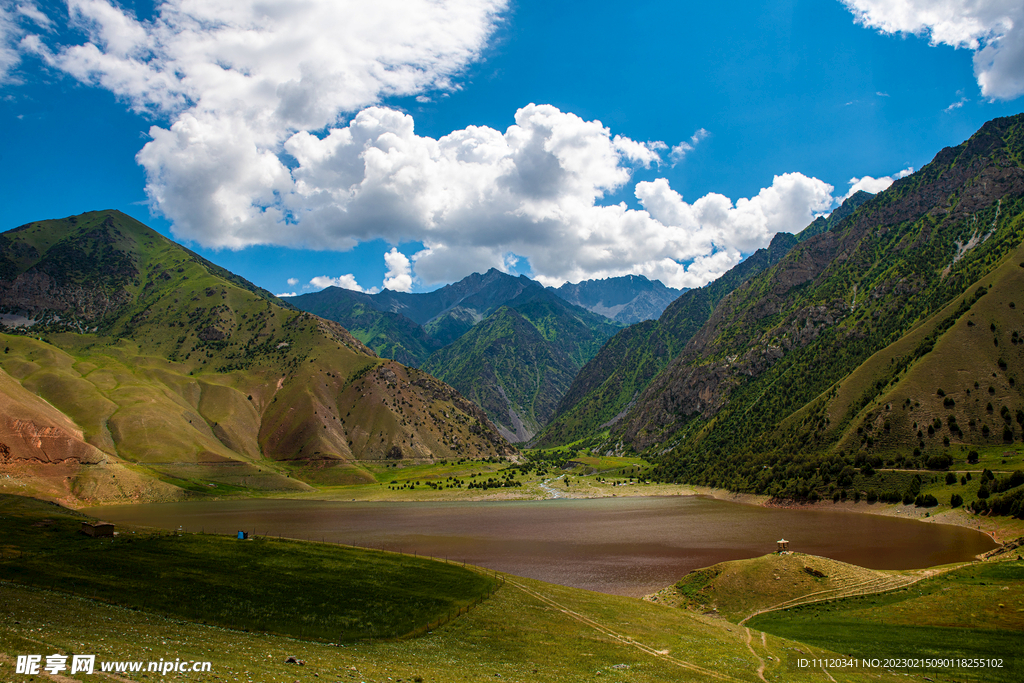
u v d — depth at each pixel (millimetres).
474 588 66812
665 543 123000
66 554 64250
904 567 89375
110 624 45938
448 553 115375
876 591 70812
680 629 60312
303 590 61000
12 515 76938
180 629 47844
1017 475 124500
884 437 190000
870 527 130500
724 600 72688
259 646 45594
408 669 42844
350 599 60000
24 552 63562
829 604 68562
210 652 41281
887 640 55312
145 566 63156
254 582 61719
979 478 143375
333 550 74812
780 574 75562
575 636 55438
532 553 114812
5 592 51250
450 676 41812
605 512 185000
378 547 121312
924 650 52000
